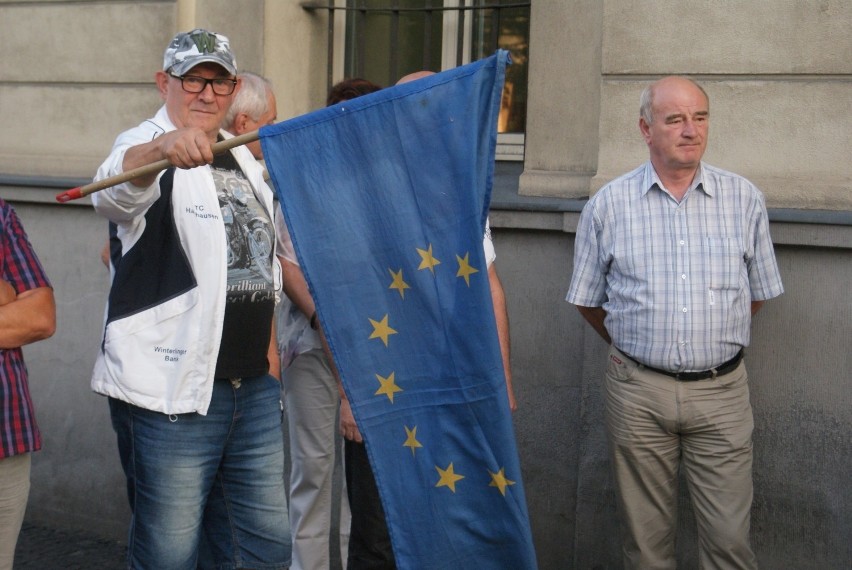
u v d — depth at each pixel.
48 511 5.45
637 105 4.20
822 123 3.95
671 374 3.62
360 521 3.62
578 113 4.40
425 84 2.66
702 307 3.57
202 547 3.39
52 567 4.89
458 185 2.62
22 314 3.08
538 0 4.45
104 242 5.21
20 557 5.00
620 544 4.30
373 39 5.31
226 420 3.16
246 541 3.28
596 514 4.33
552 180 4.43
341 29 5.34
